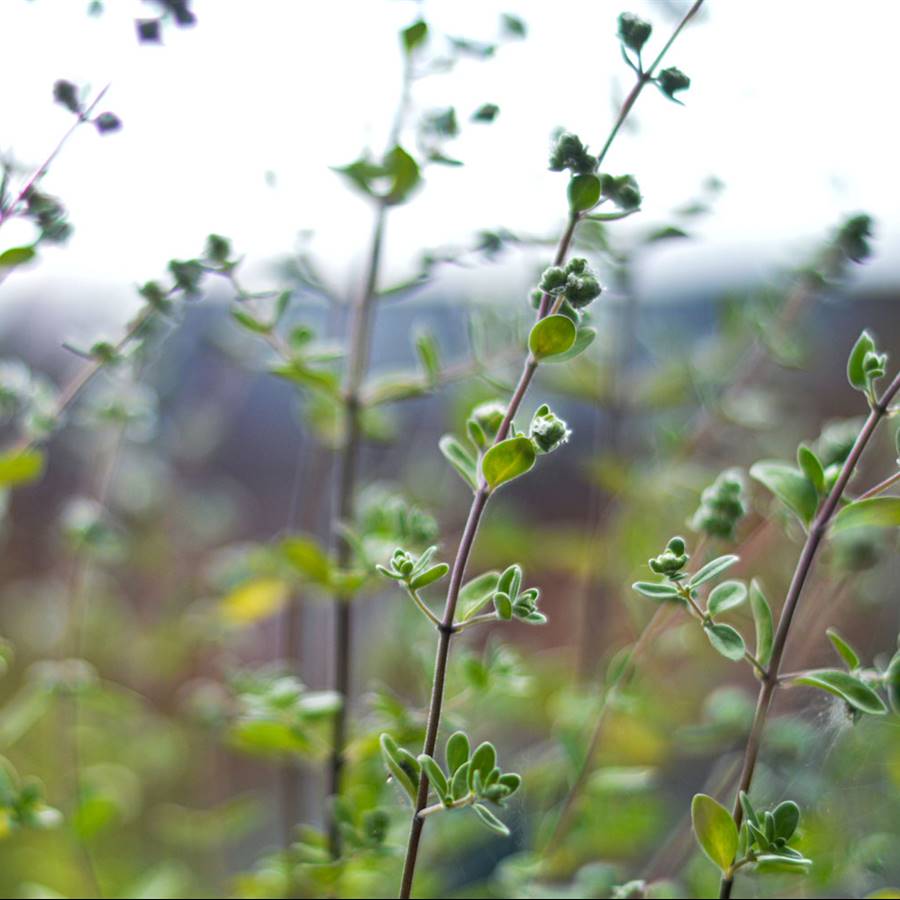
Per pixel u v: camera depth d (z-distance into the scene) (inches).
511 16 23.0
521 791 25.2
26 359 35.7
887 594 25.7
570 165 19.9
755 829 19.6
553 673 28.4
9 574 35.0
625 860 26.7
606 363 28.3
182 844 28.1
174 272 22.1
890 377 31.6
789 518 23.5
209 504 35.0
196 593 33.5
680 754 27.9
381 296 23.9
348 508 23.9
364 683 30.5
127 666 32.6
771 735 24.1
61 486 35.8
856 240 24.0
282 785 26.5
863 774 24.4
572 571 31.9
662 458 28.0
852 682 19.6
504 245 23.8
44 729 29.5
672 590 19.7
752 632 27.5
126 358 23.2
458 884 26.3
